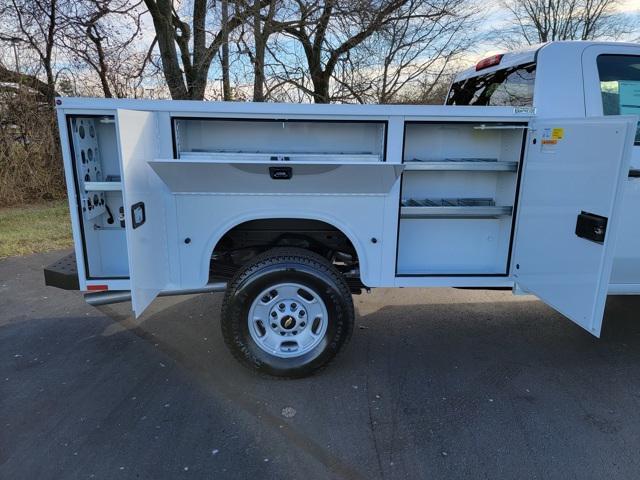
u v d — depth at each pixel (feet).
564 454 7.98
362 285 11.30
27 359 11.41
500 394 9.82
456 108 9.45
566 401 9.56
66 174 9.04
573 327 13.25
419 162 9.94
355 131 10.19
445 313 14.30
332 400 9.59
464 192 11.07
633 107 10.62
